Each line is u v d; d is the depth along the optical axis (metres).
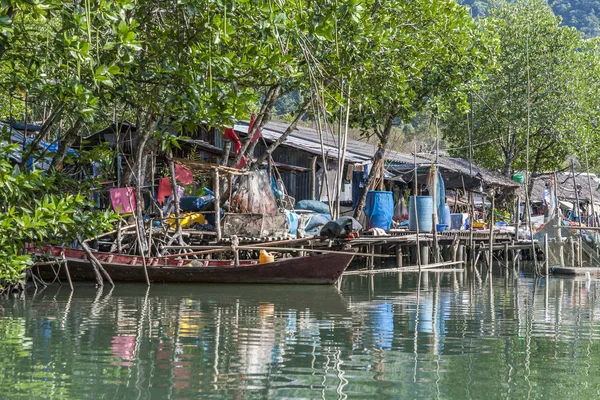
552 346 9.16
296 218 18.61
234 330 9.96
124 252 17.36
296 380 7.11
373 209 21.23
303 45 12.05
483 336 9.88
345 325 10.62
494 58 22.80
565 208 37.50
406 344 9.15
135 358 7.98
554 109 32.22
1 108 21.94
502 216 32.72
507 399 6.61
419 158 28.58
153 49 12.55
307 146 22.73
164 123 13.22
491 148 35.03
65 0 10.09
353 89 18.80
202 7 11.02
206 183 22.00
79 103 10.44
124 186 16.30
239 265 15.96
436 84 21.92
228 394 6.56
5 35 10.18
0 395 6.45
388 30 16.42
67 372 7.29
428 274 21.59
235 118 11.32
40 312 11.54
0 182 10.62
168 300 13.35
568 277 21.03
